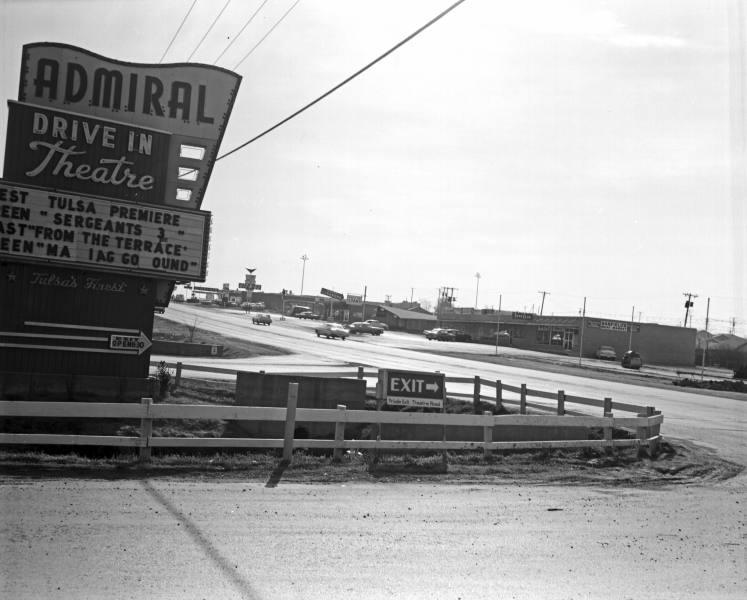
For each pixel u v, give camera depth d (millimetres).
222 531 8742
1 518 8609
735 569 8367
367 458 15594
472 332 119375
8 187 17984
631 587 7520
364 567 7703
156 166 19875
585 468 16141
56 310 18828
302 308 140375
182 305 147750
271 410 14031
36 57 19672
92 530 8352
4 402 12297
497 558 8375
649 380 56688
